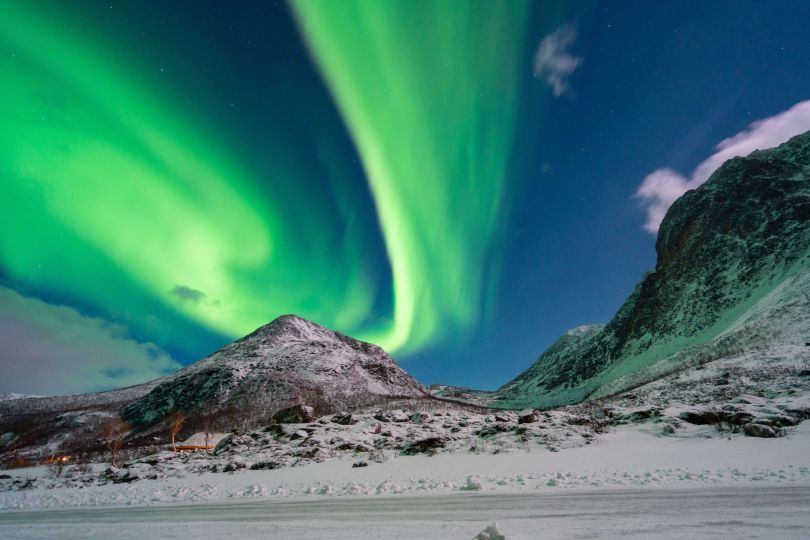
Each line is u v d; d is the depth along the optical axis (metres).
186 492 18.41
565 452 22.05
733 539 6.80
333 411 120.94
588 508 9.84
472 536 7.95
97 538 10.05
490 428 28.11
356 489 15.89
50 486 27.28
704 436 22.44
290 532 9.27
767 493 10.35
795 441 18.91
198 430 109.69
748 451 17.75
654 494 11.10
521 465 19.16
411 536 8.19
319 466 24.80
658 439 23.27
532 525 8.43
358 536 8.45
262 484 19.52
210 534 9.61
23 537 10.90
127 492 20.23
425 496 13.46
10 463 74.25
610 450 21.44
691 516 8.43
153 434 118.12
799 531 7.09
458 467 20.08
